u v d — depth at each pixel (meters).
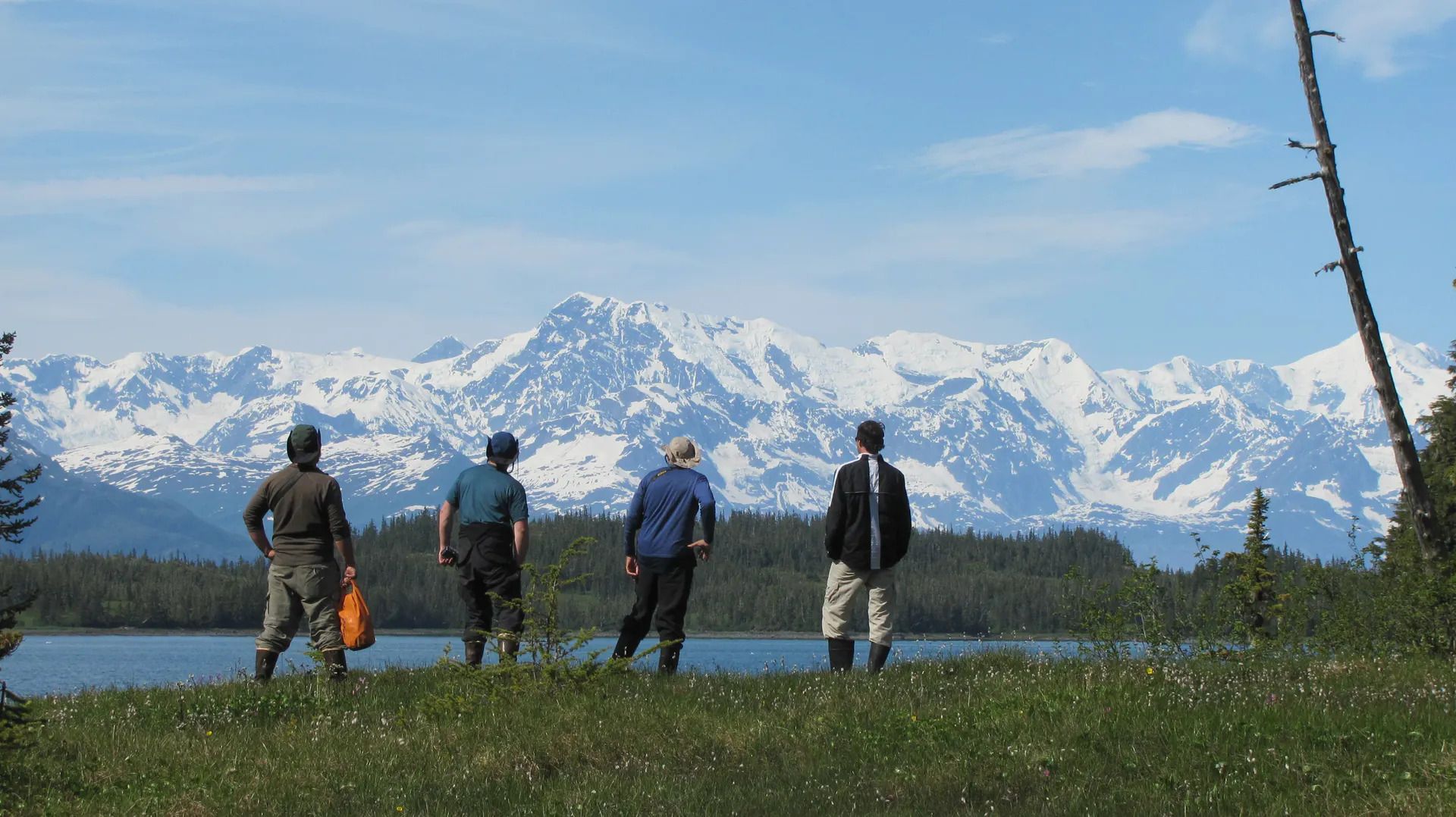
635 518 16.59
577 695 13.39
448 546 16.36
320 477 15.55
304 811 9.91
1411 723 10.97
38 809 9.95
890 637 15.95
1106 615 19.44
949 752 10.88
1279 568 21.30
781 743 11.71
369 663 18.83
